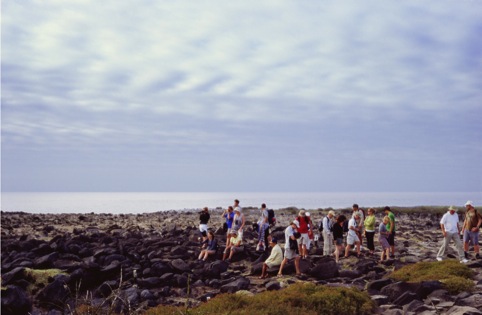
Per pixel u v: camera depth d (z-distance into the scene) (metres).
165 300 19.70
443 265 20.84
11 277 22.08
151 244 33.16
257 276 23.88
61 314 17.34
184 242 33.91
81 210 140.88
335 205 191.00
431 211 82.25
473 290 17.45
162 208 159.38
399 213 78.88
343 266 25.06
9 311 17.27
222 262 24.91
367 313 15.08
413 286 17.23
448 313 14.41
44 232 44.19
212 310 14.30
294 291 15.91
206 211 30.23
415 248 32.66
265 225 29.72
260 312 13.59
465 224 25.14
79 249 29.39
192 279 23.36
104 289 21.16
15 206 179.75
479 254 27.28
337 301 15.08
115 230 46.00
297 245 23.69
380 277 21.67
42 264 24.55
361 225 28.44
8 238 38.12
